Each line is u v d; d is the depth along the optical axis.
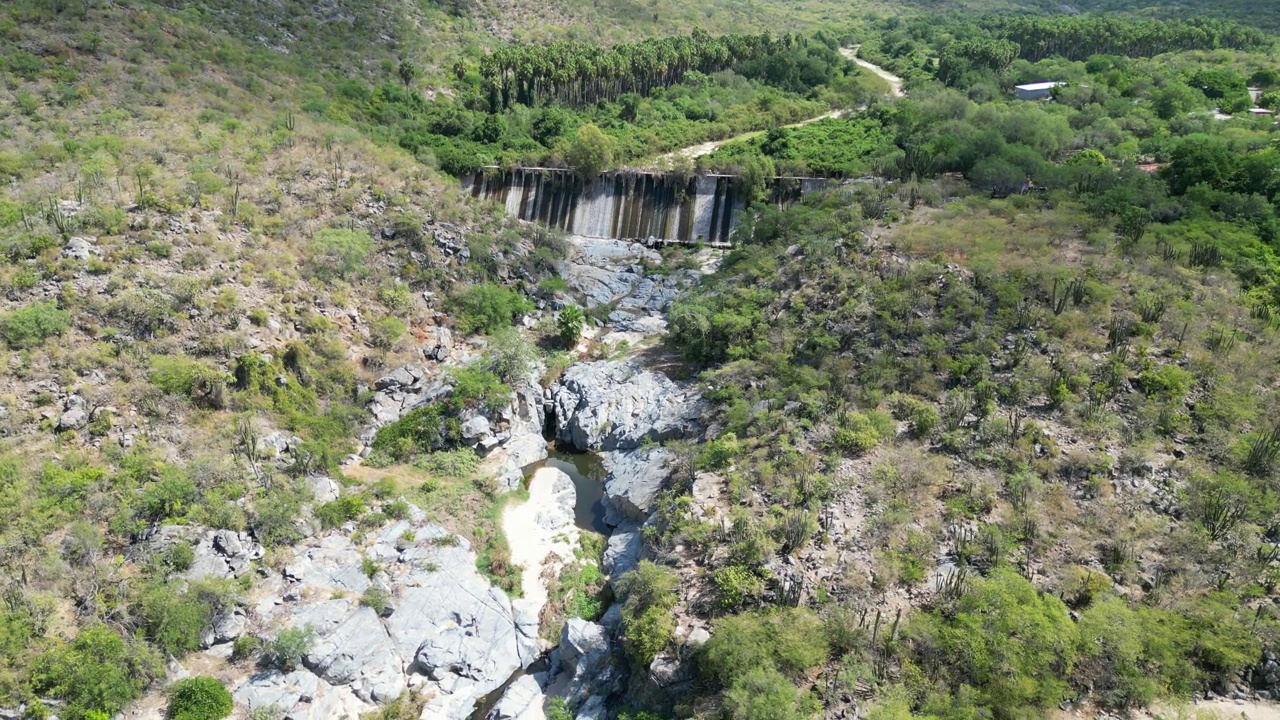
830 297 71.06
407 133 116.69
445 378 71.50
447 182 100.56
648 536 54.78
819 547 48.81
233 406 60.81
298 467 58.59
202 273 67.88
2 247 62.97
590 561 58.25
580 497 65.75
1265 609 41.84
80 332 59.25
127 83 97.44
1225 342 58.94
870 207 84.31
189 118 93.50
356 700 46.09
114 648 42.38
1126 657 39.84
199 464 54.03
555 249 95.44
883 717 37.44
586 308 89.81
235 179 81.31
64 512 48.69
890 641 41.72
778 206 103.19
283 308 69.31
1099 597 43.44
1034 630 40.62
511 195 111.62
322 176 88.00
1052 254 70.25
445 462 65.69
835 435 57.28
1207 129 101.06
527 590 55.44
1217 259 67.69
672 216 106.50
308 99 113.44
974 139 96.56
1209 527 47.03
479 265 86.62
